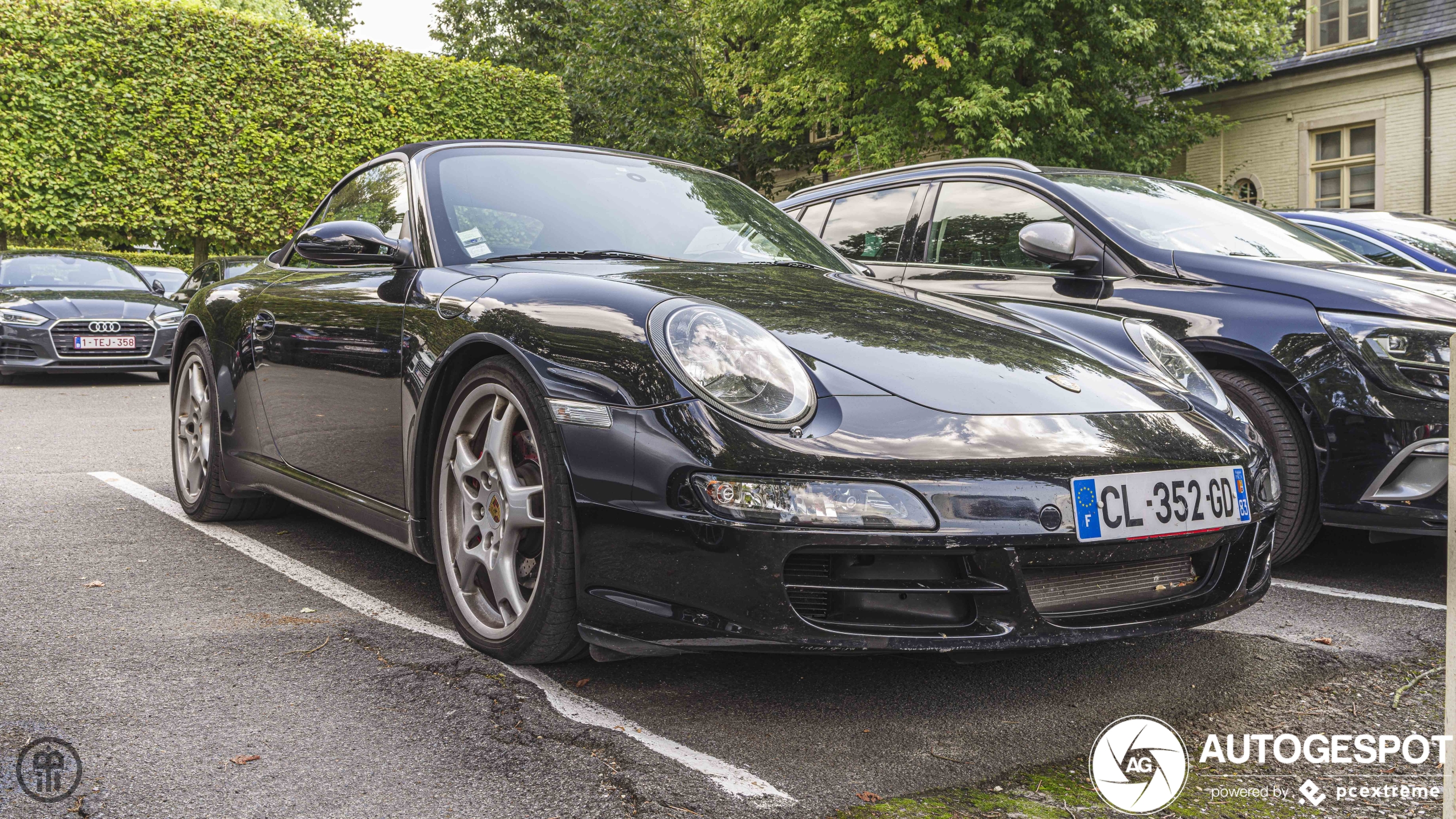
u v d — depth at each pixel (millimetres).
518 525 2242
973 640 1881
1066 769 1835
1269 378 3270
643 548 1961
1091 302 3648
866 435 1917
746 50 20125
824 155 18344
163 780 1723
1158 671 2352
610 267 2570
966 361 2209
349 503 2891
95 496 4242
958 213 4344
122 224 14023
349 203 3400
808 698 2148
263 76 14703
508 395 2254
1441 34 15344
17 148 13289
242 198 14672
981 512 1875
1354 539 3924
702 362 2006
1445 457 2955
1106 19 14664
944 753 1888
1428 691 2240
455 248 2760
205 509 3730
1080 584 2025
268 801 1654
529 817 1616
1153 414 2209
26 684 2152
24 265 10383
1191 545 2094
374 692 2127
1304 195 17391
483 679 2205
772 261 3031
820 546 1830
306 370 3045
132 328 9547
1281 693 2221
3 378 10273
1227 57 16234
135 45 13820
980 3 15164
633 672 2275
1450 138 15516
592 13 23891
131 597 2811
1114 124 16328
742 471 1864
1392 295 3133
